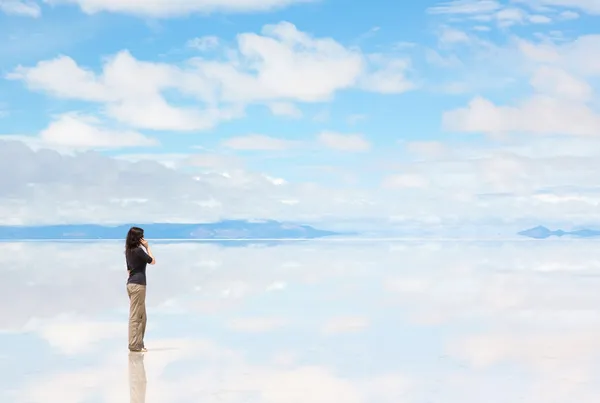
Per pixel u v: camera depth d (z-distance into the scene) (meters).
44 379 9.30
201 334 13.10
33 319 15.27
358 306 16.98
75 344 12.10
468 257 40.59
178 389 8.72
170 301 18.22
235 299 18.59
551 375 9.43
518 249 56.38
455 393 8.48
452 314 15.52
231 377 9.42
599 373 9.55
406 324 14.12
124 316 15.73
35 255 45.06
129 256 11.48
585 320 14.57
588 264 32.84
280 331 13.37
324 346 11.77
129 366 10.18
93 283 23.56
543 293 19.61
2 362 10.50
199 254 46.66
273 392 8.56
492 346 11.66
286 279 24.55
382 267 31.03
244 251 52.47
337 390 8.66
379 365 10.18
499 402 8.04
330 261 36.31
